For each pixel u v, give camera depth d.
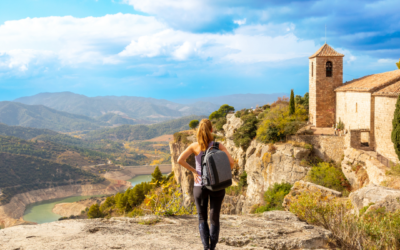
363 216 9.01
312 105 45.25
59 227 5.27
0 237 4.41
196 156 4.60
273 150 37.25
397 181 19.41
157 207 7.48
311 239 5.97
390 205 9.85
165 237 5.30
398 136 23.22
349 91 36.72
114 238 4.85
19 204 181.88
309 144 34.72
